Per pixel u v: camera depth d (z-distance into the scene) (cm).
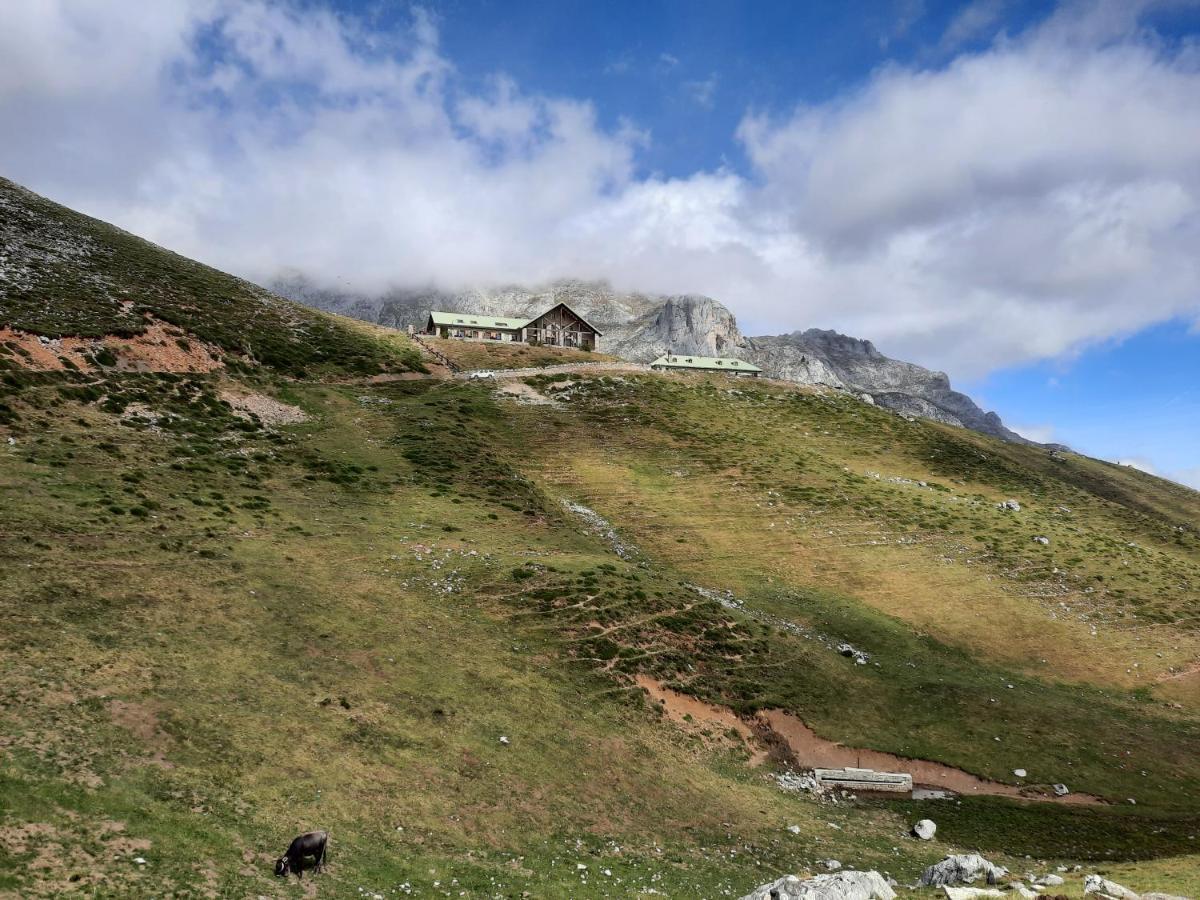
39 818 2277
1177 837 4319
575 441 10638
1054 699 6091
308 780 3100
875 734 5238
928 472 11788
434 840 2959
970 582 8062
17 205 11962
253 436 7912
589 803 3647
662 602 6175
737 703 5234
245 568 5016
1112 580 8494
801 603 7162
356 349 12619
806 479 10262
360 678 4150
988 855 3781
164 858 2280
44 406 6538
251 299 12938
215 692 3522
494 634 5203
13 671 3105
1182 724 5988
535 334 18175
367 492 7356
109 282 10144
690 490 9538
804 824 3959
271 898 2227
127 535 4897
